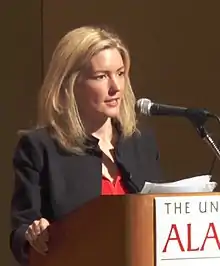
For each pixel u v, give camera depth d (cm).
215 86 1422
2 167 1504
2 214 1488
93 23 1458
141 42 1442
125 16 1448
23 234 618
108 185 667
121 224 526
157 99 1433
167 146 1405
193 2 1435
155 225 527
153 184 559
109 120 695
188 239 535
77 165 658
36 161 658
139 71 1437
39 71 1487
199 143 1405
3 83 1510
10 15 1510
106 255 535
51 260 580
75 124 665
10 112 1509
